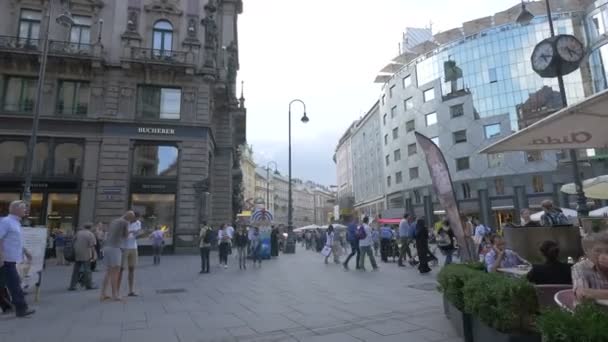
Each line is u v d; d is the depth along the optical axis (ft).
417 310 22.44
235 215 126.62
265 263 58.90
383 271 43.45
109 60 81.76
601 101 12.07
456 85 158.71
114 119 78.69
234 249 97.14
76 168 77.30
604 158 112.98
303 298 27.48
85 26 82.99
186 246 78.13
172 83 83.97
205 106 84.84
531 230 20.79
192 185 80.64
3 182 73.41
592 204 87.25
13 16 78.84
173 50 84.94
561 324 8.54
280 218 393.09
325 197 525.34
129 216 29.89
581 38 136.98
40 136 75.82
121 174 77.51
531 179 136.26
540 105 137.80
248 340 17.31
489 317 13.23
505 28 150.82
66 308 24.91
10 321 21.35
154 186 79.15
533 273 16.02
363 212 246.47
